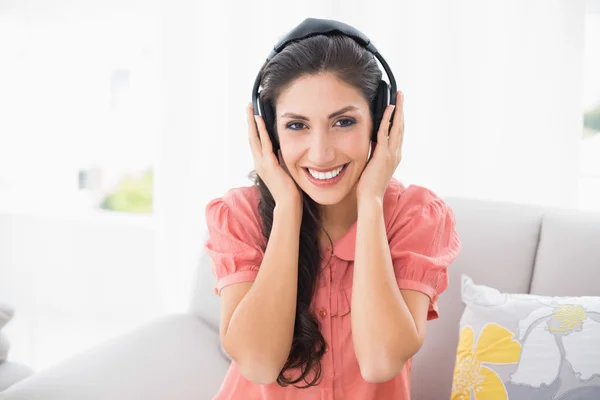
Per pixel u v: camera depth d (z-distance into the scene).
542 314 1.28
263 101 1.11
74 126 3.10
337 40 1.03
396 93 1.13
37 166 3.13
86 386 1.33
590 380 1.19
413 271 1.12
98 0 2.92
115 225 3.07
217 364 1.54
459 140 2.19
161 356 1.50
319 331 1.12
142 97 3.03
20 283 3.24
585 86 2.19
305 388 1.12
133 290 3.11
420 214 1.18
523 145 2.11
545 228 1.46
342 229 1.21
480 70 2.14
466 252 1.50
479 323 1.33
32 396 1.28
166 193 2.59
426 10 2.18
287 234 1.11
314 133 1.04
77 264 3.16
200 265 1.77
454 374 1.34
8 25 2.97
